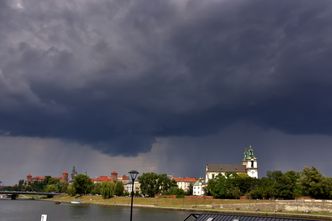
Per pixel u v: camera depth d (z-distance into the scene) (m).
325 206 158.00
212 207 188.25
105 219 130.50
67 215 146.50
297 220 44.00
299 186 184.25
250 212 163.12
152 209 192.00
